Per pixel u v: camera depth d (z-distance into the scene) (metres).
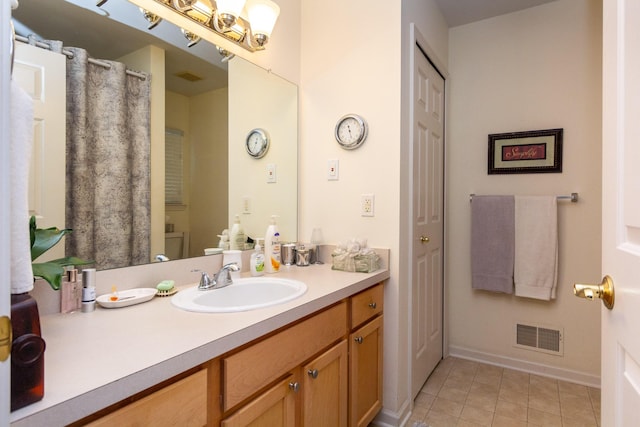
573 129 2.21
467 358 2.54
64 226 1.06
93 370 0.66
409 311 1.87
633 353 0.60
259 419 0.98
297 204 2.02
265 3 1.54
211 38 1.53
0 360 0.40
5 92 0.41
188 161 1.46
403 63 1.76
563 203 2.23
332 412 1.31
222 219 1.60
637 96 0.60
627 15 0.64
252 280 1.44
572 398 2.00
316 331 1.20
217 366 0.86
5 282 0.41
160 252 1.34
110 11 1.18
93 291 1.03
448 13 2.41
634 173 0.61
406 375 1.84
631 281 0.61
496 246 2.35
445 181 2.54
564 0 2.24
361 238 1.83
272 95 1.85
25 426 0.51
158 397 0.71
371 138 1.81
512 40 2.40
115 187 1.20
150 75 1.31
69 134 1.08
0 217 0.40
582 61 2.19
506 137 2.39
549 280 2.20
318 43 1.99
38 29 1.01
